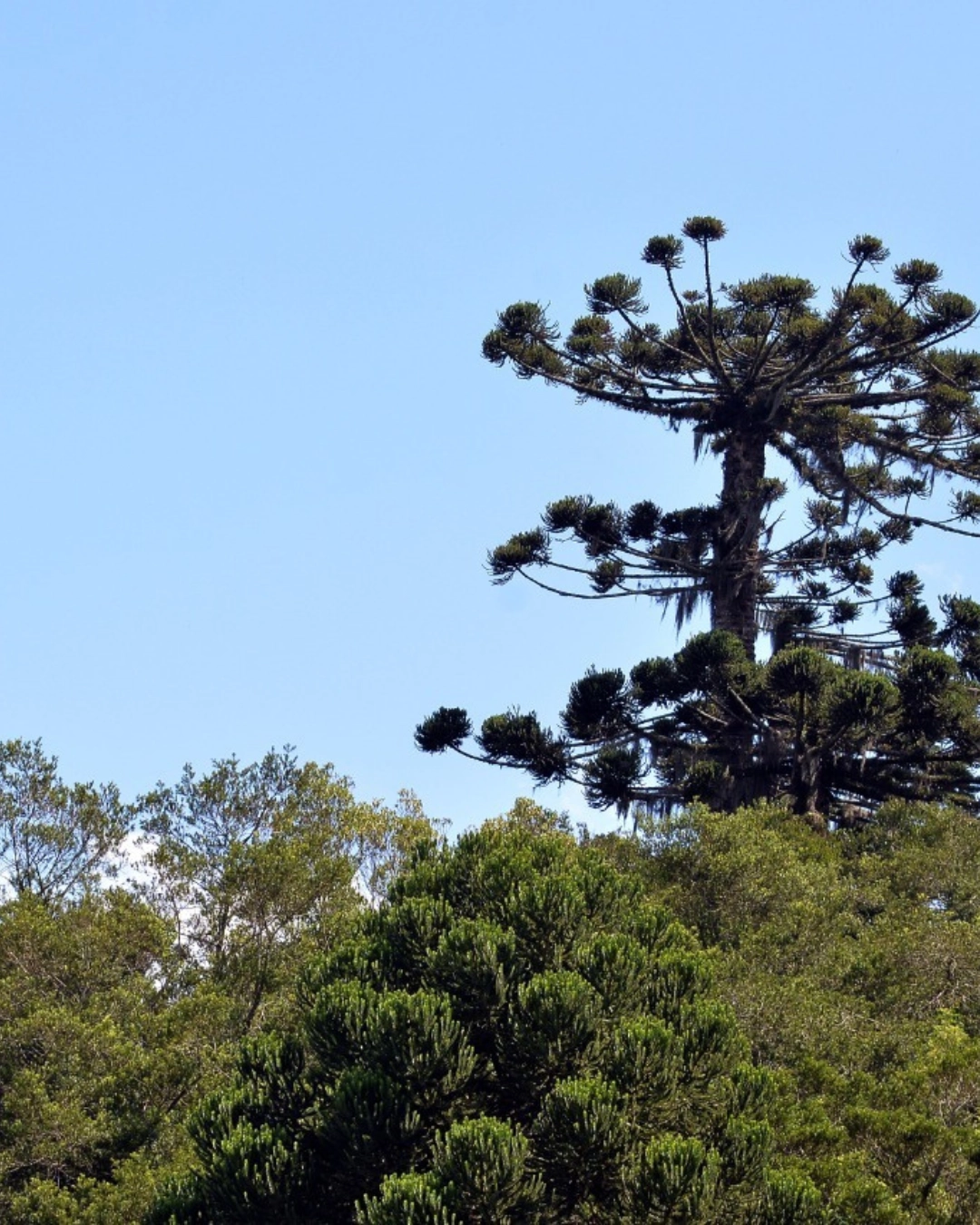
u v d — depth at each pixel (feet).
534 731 248.11
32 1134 138.41
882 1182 119.65
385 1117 112.88
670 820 184.75
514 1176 105.60
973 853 200.03
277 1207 113.70
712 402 271.28
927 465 273.33
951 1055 132.36
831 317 261.44
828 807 249.75
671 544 270.87
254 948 161.79
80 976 157.69
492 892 130.21
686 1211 106.93
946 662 234.99
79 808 182.39
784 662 231.09
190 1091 145.69
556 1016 115.44
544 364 270.46
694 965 126.31
